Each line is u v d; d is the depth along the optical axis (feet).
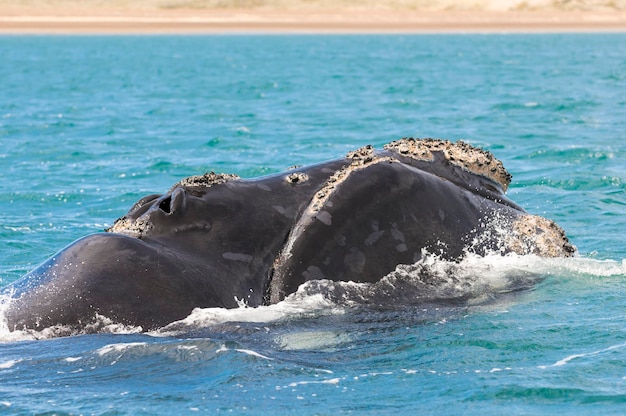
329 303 99.76
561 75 497.05
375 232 104.06
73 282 94.38
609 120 306.55
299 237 101.76
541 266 112.37
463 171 114.73
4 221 175.11
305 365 91.20
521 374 90.48
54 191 203.82
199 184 104.27
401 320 99.50
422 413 82.94
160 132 294.66
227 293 97.55
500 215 113.50
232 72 546.67
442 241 107.14
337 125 304.91
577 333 99.50
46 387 85.81
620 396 86.12
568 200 181.27
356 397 85.15
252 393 85.30
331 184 105.81
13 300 95.50
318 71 545.03
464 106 356.38
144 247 97.14
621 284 113.50
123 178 219.41
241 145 263.70
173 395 84.84
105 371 88.38
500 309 103.91
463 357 93.35
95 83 485.15
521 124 301.22
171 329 93.35
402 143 115.03
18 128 305.94
